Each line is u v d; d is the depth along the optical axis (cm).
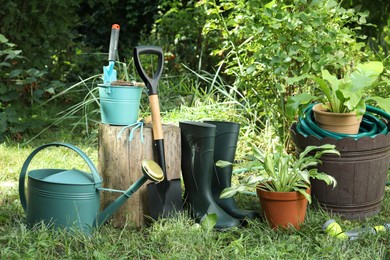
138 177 410
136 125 413
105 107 412
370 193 437
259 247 371
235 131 438
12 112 665
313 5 519
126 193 389
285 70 511
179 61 854
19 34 759
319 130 438
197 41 838
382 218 439
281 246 367
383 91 583
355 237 385
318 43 514
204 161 412
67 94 840
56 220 382
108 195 412
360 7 745
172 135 414
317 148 416
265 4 517
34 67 791
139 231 407
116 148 408
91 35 1291
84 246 372
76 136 673
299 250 365
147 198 412
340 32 528
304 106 465
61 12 805
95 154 593
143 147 408
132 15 1238
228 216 411
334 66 566
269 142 575
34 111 748
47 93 838
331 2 530
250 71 521
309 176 409
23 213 425
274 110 575
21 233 378
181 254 358
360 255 360
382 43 823
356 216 438
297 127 452
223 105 652
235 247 368
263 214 408
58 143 397
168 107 673
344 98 429
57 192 379
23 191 414
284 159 410
